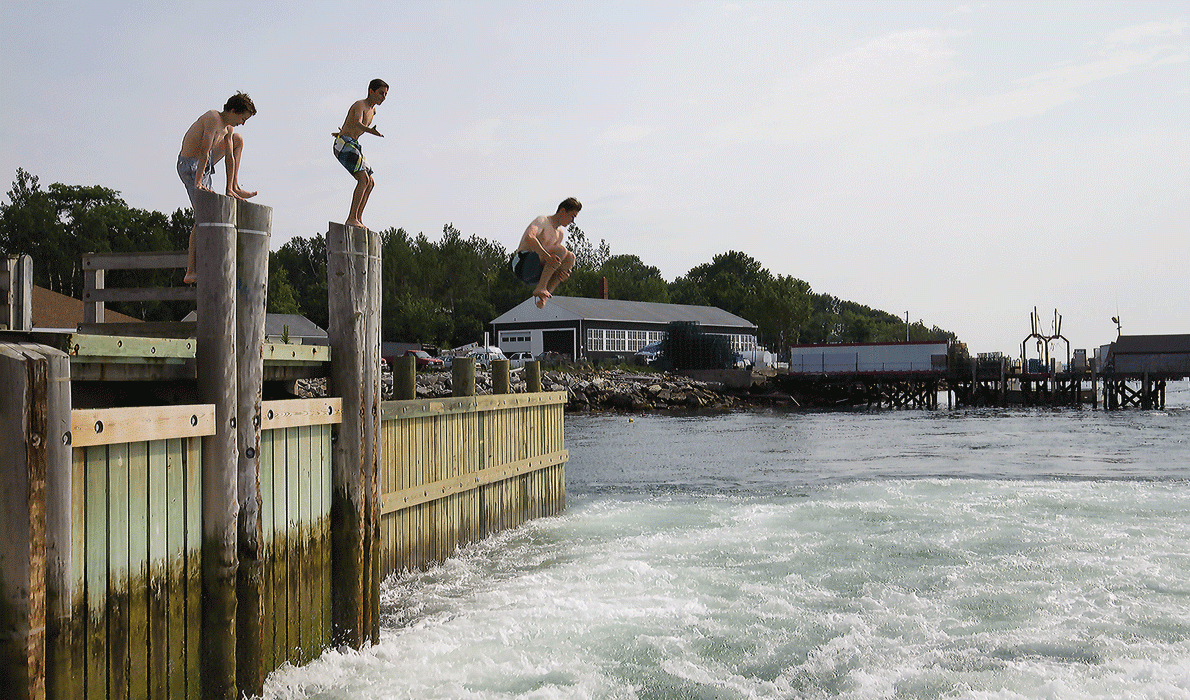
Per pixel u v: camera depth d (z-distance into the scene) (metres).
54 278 64.56
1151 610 8.11
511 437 12.16
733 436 31.61
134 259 7.75
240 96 6.71
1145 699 6.05
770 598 8.66
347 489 6.69
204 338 5.19
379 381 7.05
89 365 4.81
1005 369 57.75
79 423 4.11
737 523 12.70
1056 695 6.14
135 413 4.48
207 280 5.19
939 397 82.50
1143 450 24.95
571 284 98.50
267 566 5.75
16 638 3.77
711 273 146.88
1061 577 9.29
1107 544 10.80
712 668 6.84
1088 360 57.34
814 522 12.65
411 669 6.69
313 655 6.39
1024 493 15.12
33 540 3.78
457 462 10.41
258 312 5.46
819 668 6.82
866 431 34.34
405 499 9.01
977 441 29.14
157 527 4.74
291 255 108.75
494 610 8.25
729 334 81.12
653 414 47.81
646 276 150.12
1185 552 10.33
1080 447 26.27
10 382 3.72
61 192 69.38
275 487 5.86
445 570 9.84
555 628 7.72
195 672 5.08
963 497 14.85
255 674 5.47
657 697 6.31
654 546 11.11
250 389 5.41
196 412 4.99
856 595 8.78
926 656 7.04
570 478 18.94
